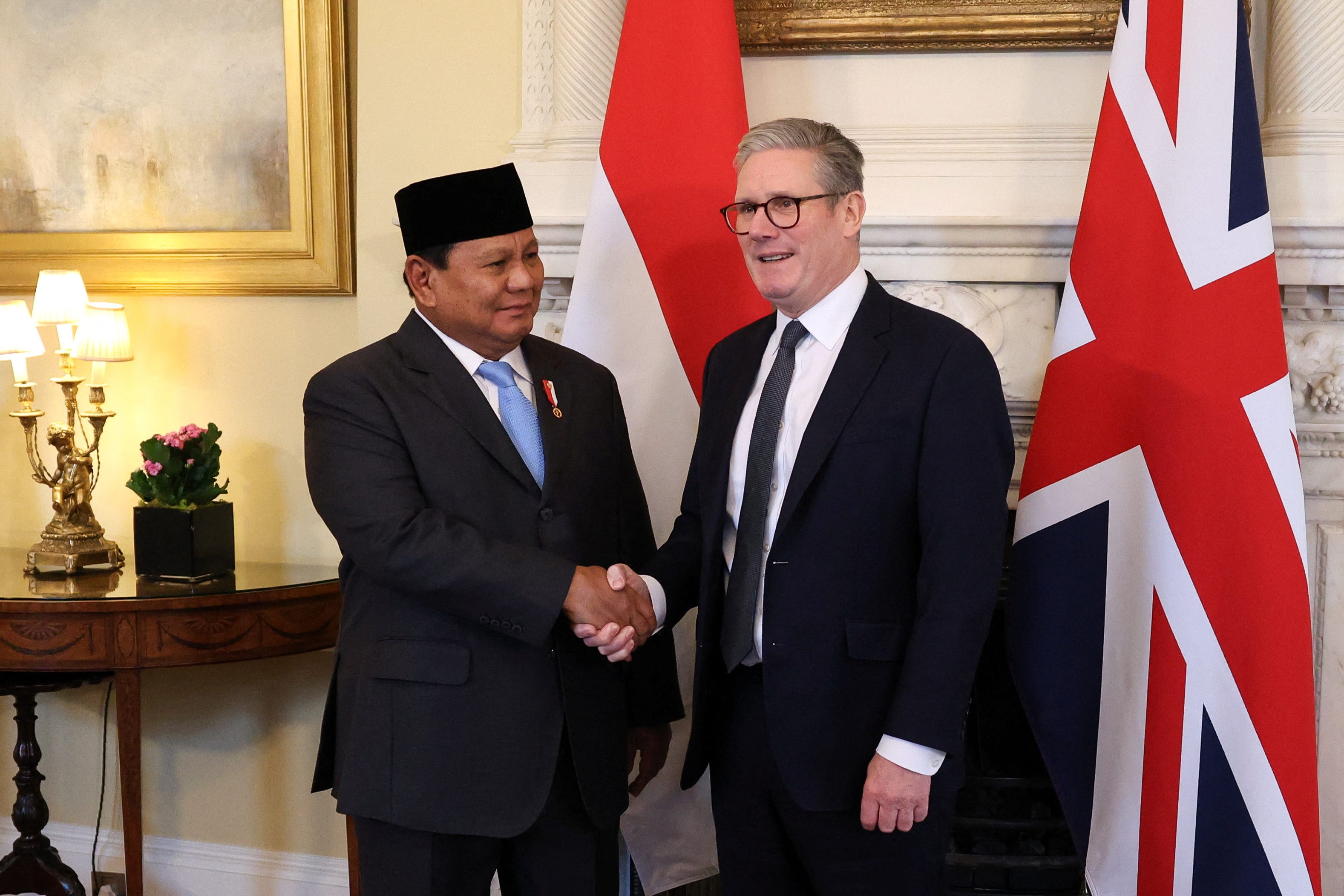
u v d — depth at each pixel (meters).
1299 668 1.74
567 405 1.70
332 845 2.76
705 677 1.62
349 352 2.64
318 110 2.56
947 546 1.44
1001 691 2.34
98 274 2.70
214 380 2.71
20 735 2.48
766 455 1.59
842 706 1.50
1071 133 2.18
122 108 2.67
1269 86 2.11
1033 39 2.17
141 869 2.21
